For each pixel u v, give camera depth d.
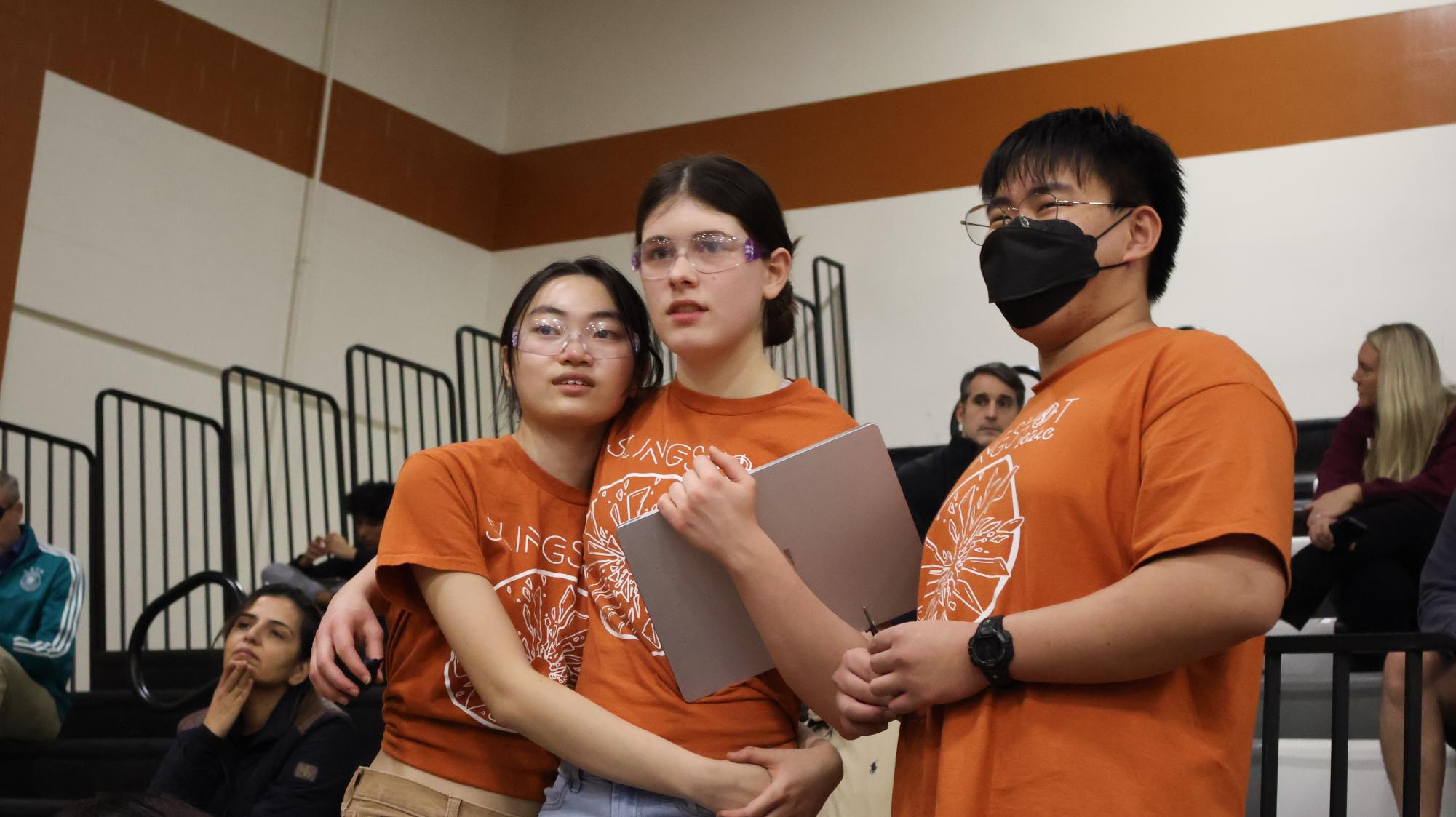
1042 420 1.41
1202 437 1.26
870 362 6.76
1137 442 1.33
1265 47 6.26
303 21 7.23
